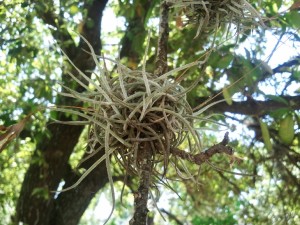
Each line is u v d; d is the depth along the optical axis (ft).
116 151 1.12
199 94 3.03
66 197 3.44
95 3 3.49
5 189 3.75
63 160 3.42
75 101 2.86
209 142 3.37
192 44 2.76
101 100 1.10
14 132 1.10
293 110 2.33
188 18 1.37
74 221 3.46
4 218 3.66
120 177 3.61
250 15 1.32
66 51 3.34
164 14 1.37
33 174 3.38
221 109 2.98
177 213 5.34
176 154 1.07
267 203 3.99
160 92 1.05
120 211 5.02
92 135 1.17
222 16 1.33
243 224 4.27
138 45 2.98
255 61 2.30
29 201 3.34
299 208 3.70
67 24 3.21
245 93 2.31
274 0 2.04
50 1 2.95
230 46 2.27
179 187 4.75
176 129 1.09
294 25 1.95
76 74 3.12
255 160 3.54
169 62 3.04
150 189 1.10
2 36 3.01
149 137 1.05
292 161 3.48
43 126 3.08
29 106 3.01
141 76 1.10
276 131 3.26
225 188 4.25
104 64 1.10
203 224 4.40
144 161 1.06
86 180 3.42
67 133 3.42
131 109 1.05
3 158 3.48
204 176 3.84
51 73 3.15
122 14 3.07
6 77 3.18
